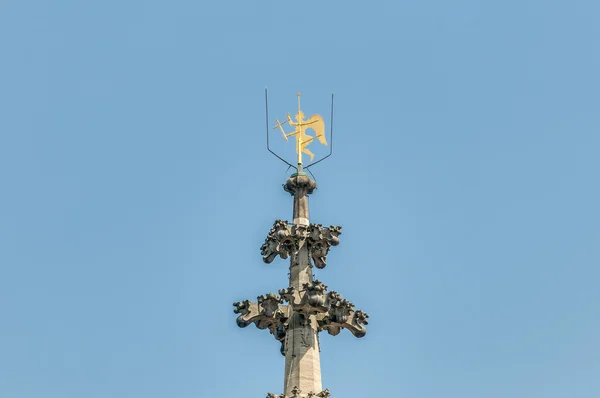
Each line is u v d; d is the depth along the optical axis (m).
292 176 54.56
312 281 48.81
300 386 45.41
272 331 48.28
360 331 47.97
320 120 56.47
